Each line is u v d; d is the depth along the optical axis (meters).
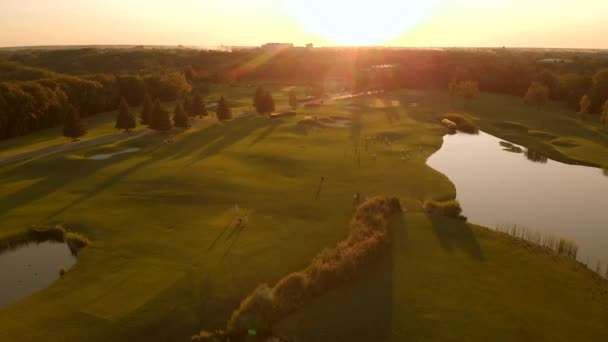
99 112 122.19
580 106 112.38
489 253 37.72
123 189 52.94
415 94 149.25
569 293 31.81
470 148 81.25
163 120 87.50
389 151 73.94
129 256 36.28
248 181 56.47
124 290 31.27
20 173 60.12
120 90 131.75
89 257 36.19
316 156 69.69
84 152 71.75
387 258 36.62
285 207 47.66
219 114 100.38
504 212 50.19
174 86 143.25
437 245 39.03
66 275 33.44
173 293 30.94
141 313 28.67
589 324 28.11
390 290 31.89
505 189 58.41
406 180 58.47
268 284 32.47
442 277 33.62
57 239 41.22
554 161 73.25
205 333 26.88
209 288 31.70
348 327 28.06
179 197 50.22
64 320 27.91
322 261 34.56
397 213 46.28
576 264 36.47
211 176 58.19
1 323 27.62
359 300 30.80
